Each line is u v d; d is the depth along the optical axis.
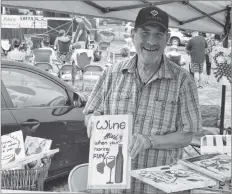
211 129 4.36
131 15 3.23
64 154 3.53
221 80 3.78
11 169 1.65
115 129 1.55
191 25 3.96
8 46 7.50
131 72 1.88
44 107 3.45
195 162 1.60
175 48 9.05
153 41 1.75
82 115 3.68
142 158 1.82
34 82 3.52
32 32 8.86
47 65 7.38
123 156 1.51
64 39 8.88
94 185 1.47
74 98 3.69
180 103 1.83
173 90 1.83
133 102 1.86
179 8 3.29
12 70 3.36
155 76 1.83
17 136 1.83
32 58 7.93
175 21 3.64
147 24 1.74
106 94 1.96
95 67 7.45
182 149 1.90
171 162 1.82
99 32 9.61
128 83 1.89
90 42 9.45
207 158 1.66
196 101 1.84
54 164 3.45
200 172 1.51
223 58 3.71
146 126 1.83
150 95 1.84
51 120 3.44
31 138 1.93
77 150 3.64
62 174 3.54
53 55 8.03
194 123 1.81
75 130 3.62
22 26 8.23
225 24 3.72
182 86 1.83
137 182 1.75
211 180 1.43
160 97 1.83
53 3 2.73
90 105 1.99
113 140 1.54
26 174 1.65
